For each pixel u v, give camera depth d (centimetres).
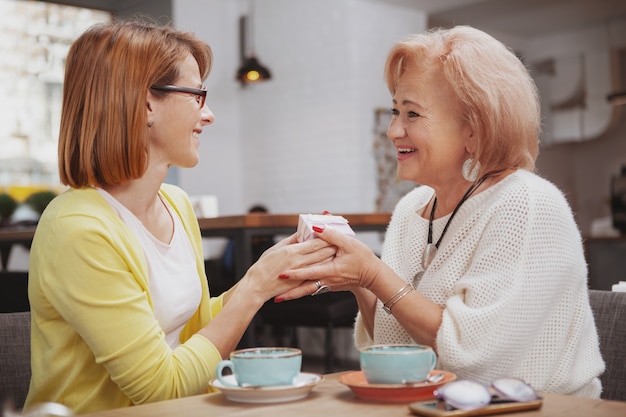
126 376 121
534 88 138
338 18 679
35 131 714
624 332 149
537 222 127
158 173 138
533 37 925
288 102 725
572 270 128
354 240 131
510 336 122
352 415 93
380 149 680
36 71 710
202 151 747
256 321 364
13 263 576
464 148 137
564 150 997
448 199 143
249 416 93
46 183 720
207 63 144
